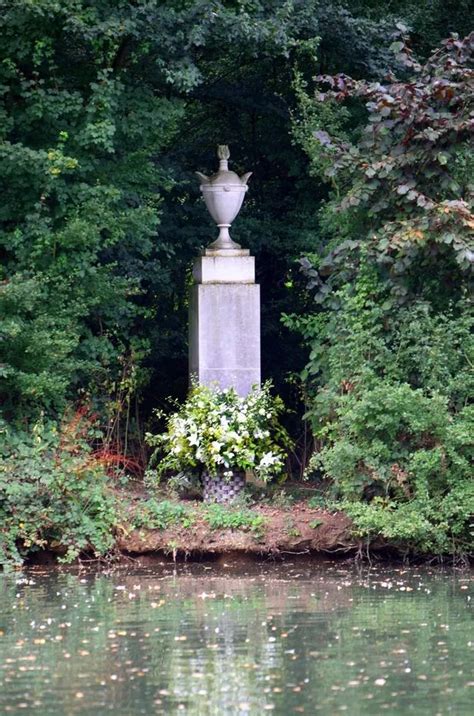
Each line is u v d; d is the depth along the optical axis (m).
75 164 16.36
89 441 17.19
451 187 15.50
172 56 17.45
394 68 19.73
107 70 16.75
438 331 14.95
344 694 8.28
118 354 18.12
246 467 15.70
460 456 14.54
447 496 14.38
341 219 16.73
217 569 14.30
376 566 14.59
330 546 14.80
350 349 15.36
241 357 16.89
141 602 12.00
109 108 16.80
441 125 15.46
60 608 11.63
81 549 14.55
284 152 20.92
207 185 17.23
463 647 9.72
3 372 15.93
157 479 15.79
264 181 21.69
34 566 14.55
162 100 17.72
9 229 17.31
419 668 9.02
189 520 14.84
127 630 10.49
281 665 9.13
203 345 16.84
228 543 14.70
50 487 14.70
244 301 16.91
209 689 8.44
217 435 15.58
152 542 14.68
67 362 16.83
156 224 19.06
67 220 17.25
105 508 14.80
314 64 20.73
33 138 17.36
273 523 14.92
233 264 17.02
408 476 14.59
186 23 17.14
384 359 15.12
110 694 8.33
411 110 15.38
